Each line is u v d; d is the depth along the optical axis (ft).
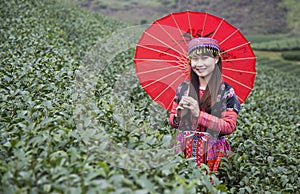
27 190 7.88
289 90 49.80
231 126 12.87
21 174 8.12
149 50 15.05
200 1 270.26
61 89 15.26
